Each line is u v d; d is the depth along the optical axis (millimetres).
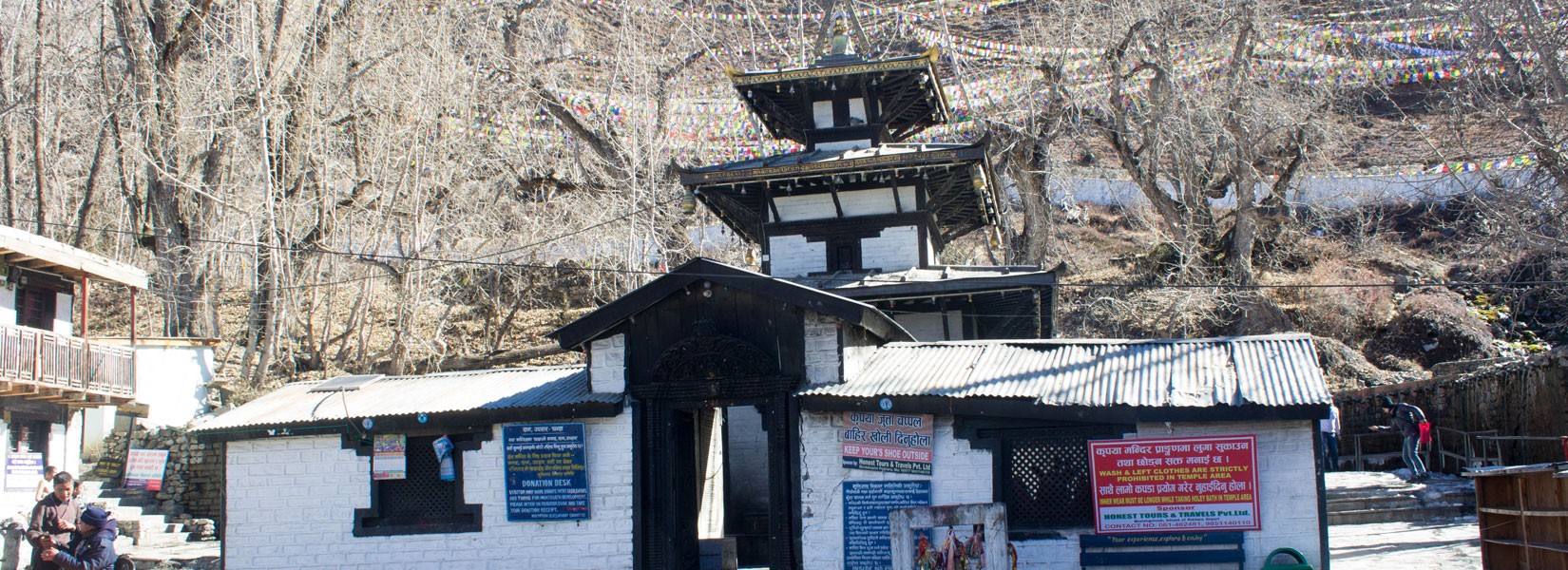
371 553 15977
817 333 15375
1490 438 21672
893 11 46812
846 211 23766
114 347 26844
